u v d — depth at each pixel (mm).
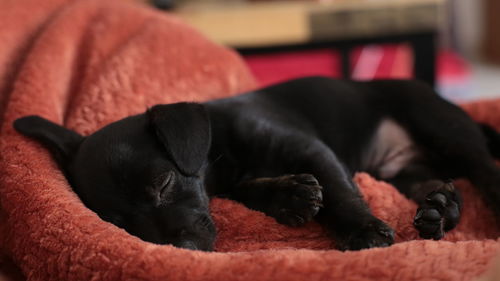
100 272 569
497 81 1602
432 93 775
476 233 675
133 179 630
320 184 659
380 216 661
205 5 1123
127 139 645
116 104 752
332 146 744
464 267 557
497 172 704
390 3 1003
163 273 557
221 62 838
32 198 632
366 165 769
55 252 593
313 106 750
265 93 757
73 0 891
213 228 648
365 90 787
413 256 561
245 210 665
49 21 844
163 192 636
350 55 1292
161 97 776
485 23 1842
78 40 828
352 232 623
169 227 624
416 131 754
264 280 549
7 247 666
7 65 797
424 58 1025
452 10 1868
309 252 567
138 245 574
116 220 630
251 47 1033
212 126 707
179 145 633
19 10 842
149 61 803
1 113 770
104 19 849
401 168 766
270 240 648
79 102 755
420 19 1008
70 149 680
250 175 704
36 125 691
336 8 1008
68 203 618
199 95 801
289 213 646
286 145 690
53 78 764
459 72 1624
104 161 637
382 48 1541
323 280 549
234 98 741
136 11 873
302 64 1414
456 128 738
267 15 1017
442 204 642
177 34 843
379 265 555
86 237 587
